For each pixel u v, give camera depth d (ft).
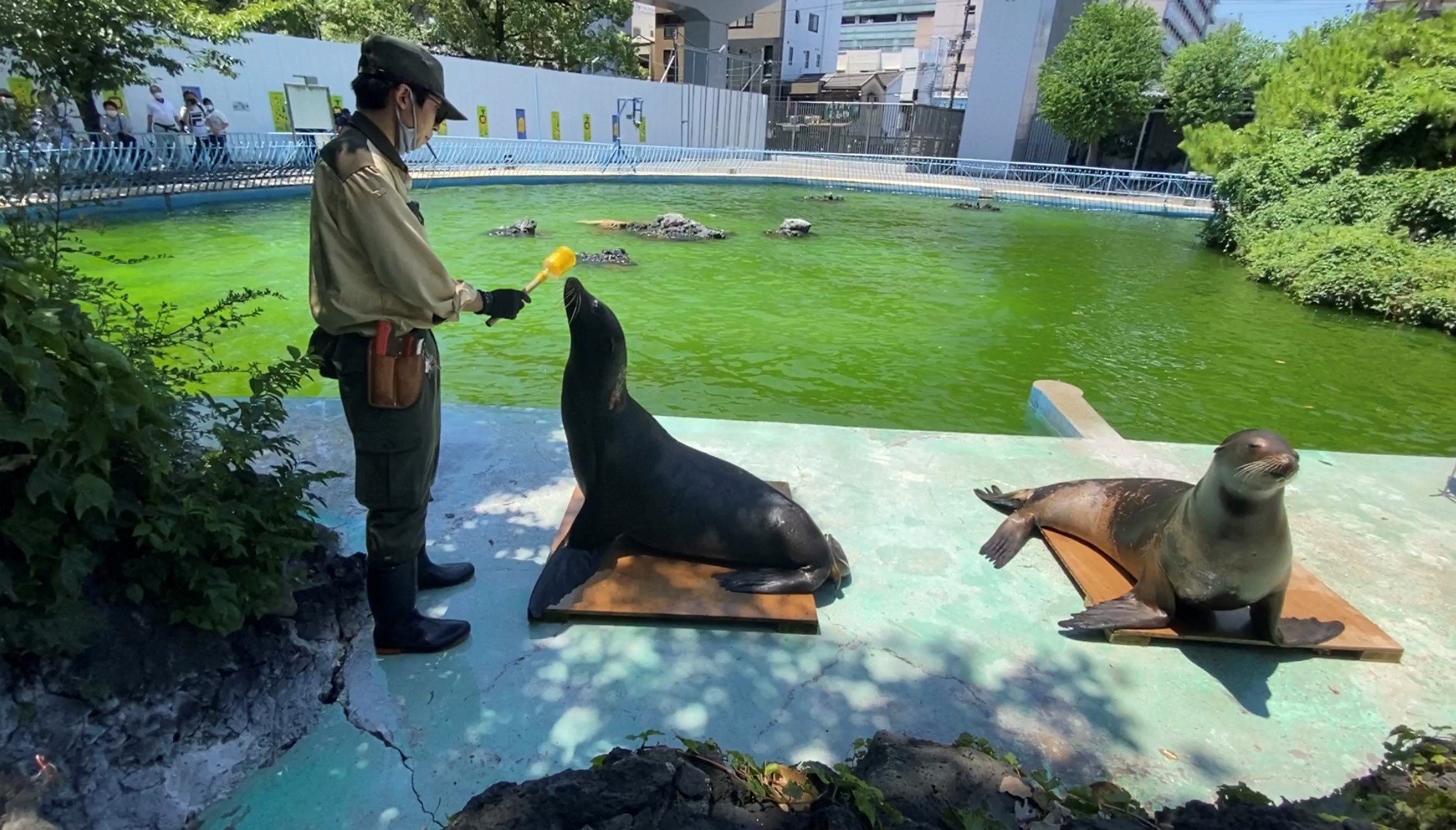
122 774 6.61
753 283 41.09
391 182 7.23
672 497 10.39
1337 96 61.98
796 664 9.30
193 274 34.91
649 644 9.48
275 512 8.09
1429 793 6.93
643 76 126.41
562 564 10.32
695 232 53.42
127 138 47.52
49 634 6.27
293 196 56.44
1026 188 92.99
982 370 28.96
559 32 97.55
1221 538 9.09
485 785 7.48
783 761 7.89
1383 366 32.91
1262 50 97.60
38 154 9.04
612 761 6.87
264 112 63.72
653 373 26.86
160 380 8.02
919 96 191.11
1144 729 8.66
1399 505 14.01
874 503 13.09
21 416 6.09
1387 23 62.80
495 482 12.91
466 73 80.79
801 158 118.52
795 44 189.57
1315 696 9.29
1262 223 57.52
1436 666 9.93
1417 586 11.62
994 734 8.45
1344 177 54.39
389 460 8.00
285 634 8.21
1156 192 91.61
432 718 8.22
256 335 27.04
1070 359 31.30
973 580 11.15
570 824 5.94
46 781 6.08
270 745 7.68
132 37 44.98
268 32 69.51
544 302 34.40
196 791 7.07
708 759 6.86
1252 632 10.03
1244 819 6.62
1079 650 9.84
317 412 15.06
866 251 52.85
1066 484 12.39
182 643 7.22
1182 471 14.97
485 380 25.13
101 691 6.52
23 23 40.22
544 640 9.46
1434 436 25.46
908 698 8.89
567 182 80.02
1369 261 44.09
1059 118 102.58
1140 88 99.60
